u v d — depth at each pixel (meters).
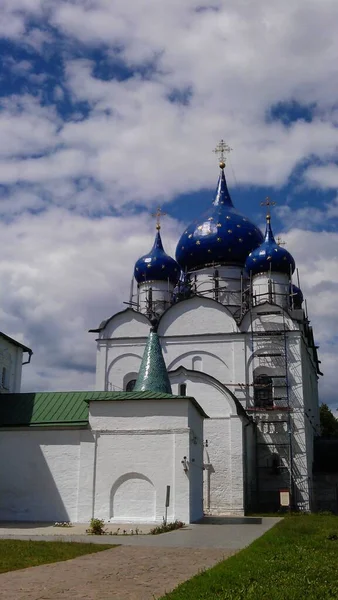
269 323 43.59
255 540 18.53
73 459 27.77
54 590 10.71
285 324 43.28
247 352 43.34
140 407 27.55
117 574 12.41
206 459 36.38
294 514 35.16
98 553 15.55
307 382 45.47
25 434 28.47
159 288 51.31
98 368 45.62
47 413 29.33
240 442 36.25
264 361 42.97
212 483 35.94
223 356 43.66
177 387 37.75
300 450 40.78
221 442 36.47
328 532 21.39
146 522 26.11
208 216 52.03
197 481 29.11
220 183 54.59
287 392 41.84
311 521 27.72
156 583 11.48
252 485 39.47
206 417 31.88
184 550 16.36
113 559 14.52
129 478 26.94
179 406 27.20
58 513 27.22
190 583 10.82
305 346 45.50
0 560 13.91
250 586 10.54
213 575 11.49
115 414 27.72
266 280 47.59
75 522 26.69
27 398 30.88
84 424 27.80
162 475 26.62
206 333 44.25
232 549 16.75
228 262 50.44
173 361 44.25
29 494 27.70
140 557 14.89
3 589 10.78
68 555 15.00
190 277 51.19
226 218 51.31
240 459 36.00
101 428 27.67
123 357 45.53
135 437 27.27
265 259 47.81
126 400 27.56
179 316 45.12
